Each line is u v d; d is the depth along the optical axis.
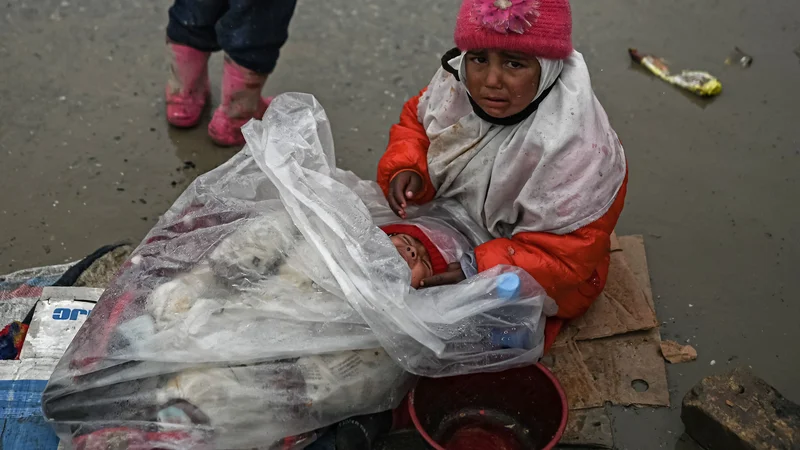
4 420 1.81
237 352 1.75
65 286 2.12
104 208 2.57
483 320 1.85
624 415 2.00
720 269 2.38
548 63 1.84
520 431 1.94
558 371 2.06
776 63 3.12
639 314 2.20
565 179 1.89
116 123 2.87
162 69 3.09
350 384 1.82
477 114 2.00
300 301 1.82
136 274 1.90
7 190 2.61
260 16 2.53
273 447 1.82
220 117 2.75
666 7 3.39
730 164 2.72
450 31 3.28
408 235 2.05
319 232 1.85
